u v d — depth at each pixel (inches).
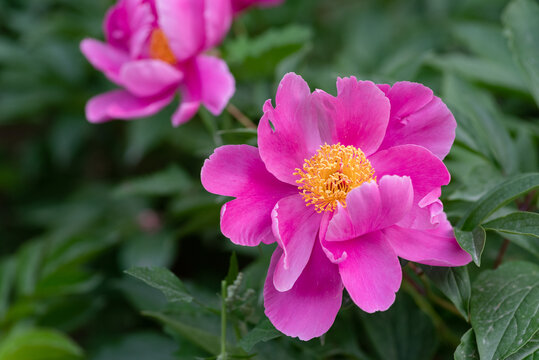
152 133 34.3
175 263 35.4
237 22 32.8
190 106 26.5
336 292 21.9
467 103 26.9
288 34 29.1
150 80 27.3
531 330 21.7
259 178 22.8
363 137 22.7
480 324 22.0
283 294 22.0
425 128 22.6
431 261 21.7
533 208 25.1
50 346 29.5
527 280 22.5
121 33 28.4
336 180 22.6
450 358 25.9
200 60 27.3
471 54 35.1
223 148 22.6
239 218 22.3
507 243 24.5
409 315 24.9
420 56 27.6
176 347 29.9
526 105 31.7
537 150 28.7
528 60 25.7
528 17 26.1
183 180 30.8
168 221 34.4
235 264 23.1
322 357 24.4
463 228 22.6
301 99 22.6
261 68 29.6
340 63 32.5
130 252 32.4
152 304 29.4
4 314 31.9
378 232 22.1
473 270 24.5
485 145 25.4
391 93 22.5
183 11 26.8
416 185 22.2
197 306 25.1
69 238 32.8
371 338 24.9
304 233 22.5
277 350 24.5
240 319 23.2
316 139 22.9
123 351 30.1
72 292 31.4
